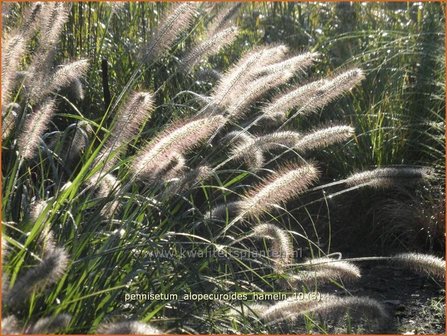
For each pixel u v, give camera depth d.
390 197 7.55
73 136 5.07
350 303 4.43
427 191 7.54
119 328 3.38
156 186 4.68
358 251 7.31
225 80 4.88
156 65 7.04
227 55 8.56
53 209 4.12
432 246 7.22
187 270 4.44
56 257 3.21
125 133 4.59
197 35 7.61
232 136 5.18
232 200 6.79
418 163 7.85
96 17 7.53
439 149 7.99
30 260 3.96
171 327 4.30
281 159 7.46
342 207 7.54
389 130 7.90
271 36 9.21
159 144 4.33
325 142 4.95
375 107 8.18
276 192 4.59
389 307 6.12
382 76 8.44
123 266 4.36
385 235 7.40
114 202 4.42
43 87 4.77
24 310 3.79
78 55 7.10
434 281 6.62
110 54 7.45
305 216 7.48
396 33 9.20
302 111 5.21
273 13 9.52
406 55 8.77
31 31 4.87
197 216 5.04
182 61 5.37
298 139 4.96
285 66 5.09
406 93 8.23
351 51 8.84
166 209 4.61
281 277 4.77
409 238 7.33
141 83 6.93
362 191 7.48
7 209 4.38
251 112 7.43
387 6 10.12
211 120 4.32
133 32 7.83
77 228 4.23
